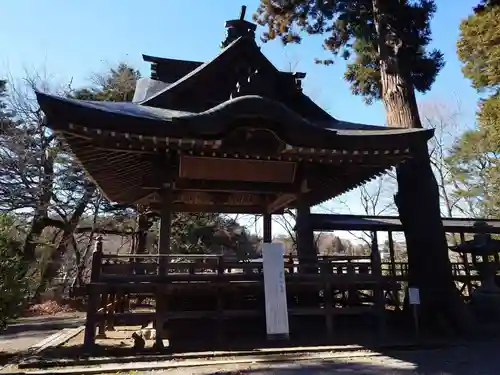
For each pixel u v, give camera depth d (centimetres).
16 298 696
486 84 1468
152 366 538
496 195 2219
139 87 984
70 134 575
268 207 1093
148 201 1057
